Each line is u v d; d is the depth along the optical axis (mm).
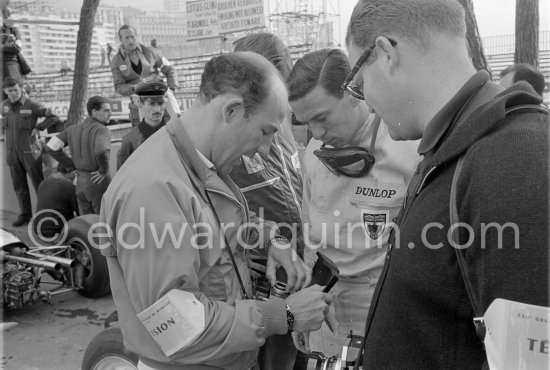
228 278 1471
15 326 3830
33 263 3850
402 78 1040
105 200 1386
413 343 993
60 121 6574
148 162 1342
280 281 1739
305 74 1666
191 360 1360
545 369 775
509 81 3482
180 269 1273
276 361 1619
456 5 1051
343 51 1706
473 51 3639
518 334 792
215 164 1460
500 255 804
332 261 1886
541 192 784
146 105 4328
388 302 1041
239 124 1376
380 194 1723
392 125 1110
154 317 1317
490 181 833
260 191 2062
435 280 936
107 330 2320
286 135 2285
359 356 1236
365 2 1087
